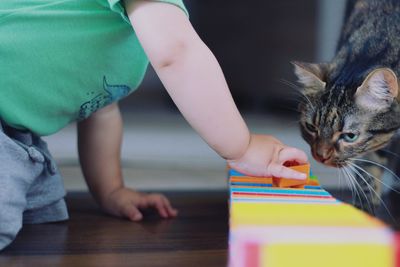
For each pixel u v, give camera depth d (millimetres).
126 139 2785
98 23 1176
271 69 3889
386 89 1505
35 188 1238
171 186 1788
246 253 691
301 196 958
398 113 1553
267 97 3943
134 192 1420
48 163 1221
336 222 763
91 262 976
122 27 1189
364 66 1612
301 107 1691
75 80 1213
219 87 1062
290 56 3762
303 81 1659
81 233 1192
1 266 950
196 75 1047
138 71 1282
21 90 1185
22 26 1158
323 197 953
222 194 1658
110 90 1273
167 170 2088
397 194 1696
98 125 1392
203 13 3996
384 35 1656
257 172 1114
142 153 2395
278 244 689
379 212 1492
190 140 2805
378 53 1631
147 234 1189
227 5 3945
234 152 1098
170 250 1060
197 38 1062
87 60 1196
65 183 1812
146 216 1377
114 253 1036
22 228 1232
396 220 1384
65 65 1187
